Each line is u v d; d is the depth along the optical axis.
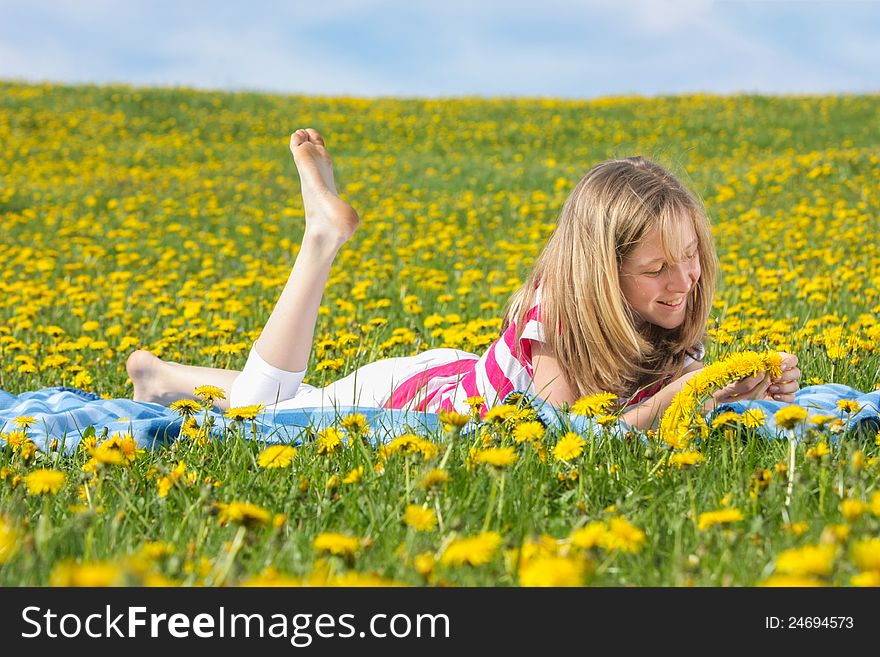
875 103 26.89
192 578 1.73
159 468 2.41
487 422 2.60
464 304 6.78
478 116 27.58
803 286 6.46
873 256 8.15
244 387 3.60
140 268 9.79
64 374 4.63
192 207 14.25
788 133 23.00
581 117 27.02
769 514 2.06
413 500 2.19
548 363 3.12
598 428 2.76
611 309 2.96
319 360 4.46
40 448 3.00
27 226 12.84
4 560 1.77
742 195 13.31
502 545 1.86
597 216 2.99
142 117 26.19
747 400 2.98
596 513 2.13
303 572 1.83
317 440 2.64
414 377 3.60
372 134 25.23
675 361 3.27
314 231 3.53
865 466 2.31
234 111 27.67
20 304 7.34
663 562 1.89
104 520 2.06
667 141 23.38
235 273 9.27
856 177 13.73
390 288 7.71
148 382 3.97
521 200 14.06
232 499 2.29
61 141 22.81
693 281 3.05
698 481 2.30
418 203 13.89
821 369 3.91
